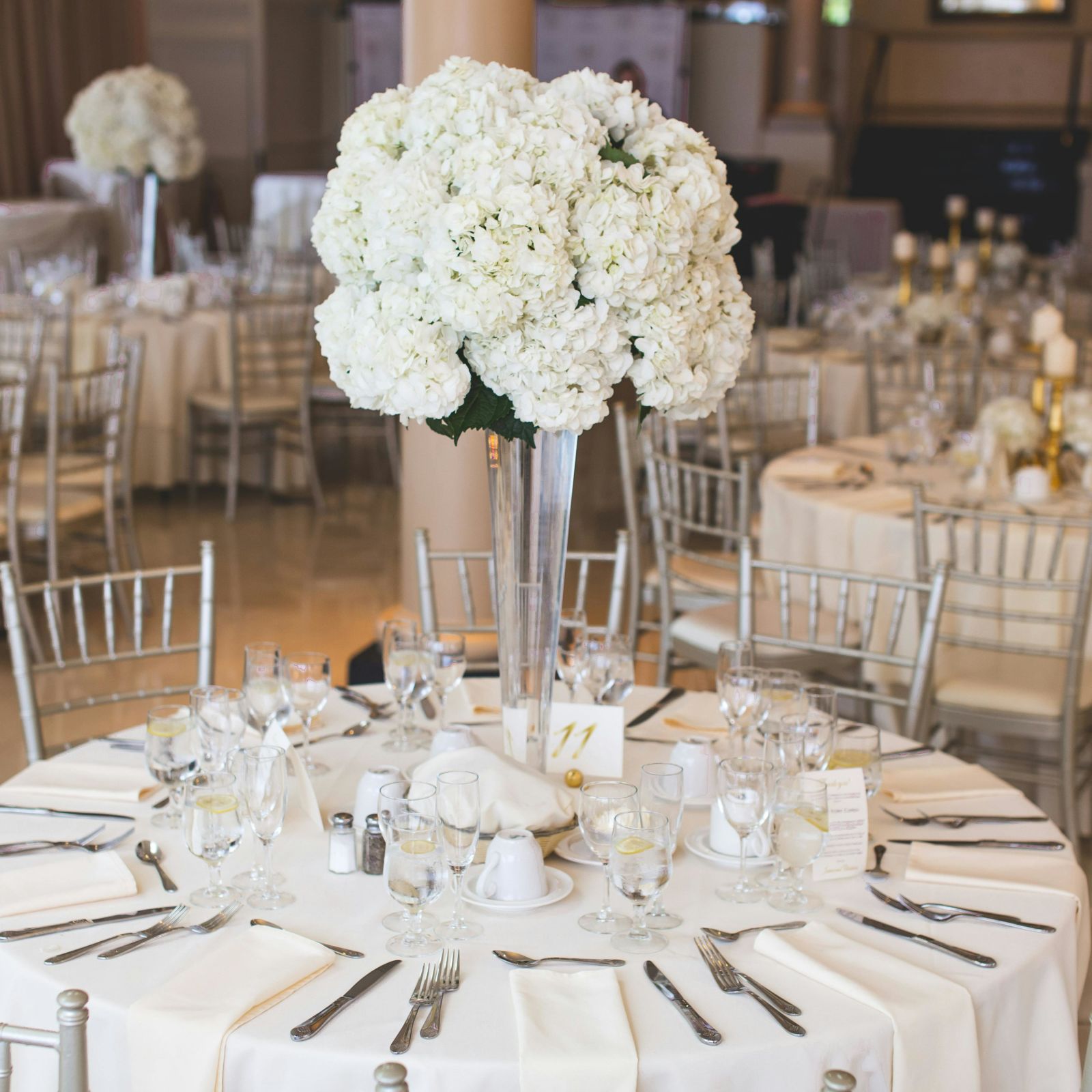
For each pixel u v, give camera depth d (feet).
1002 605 11.19
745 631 9.47
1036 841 6.23
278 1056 4.40
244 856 5.93
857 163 50.93
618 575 9.48
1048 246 50.11
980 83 50.14
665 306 5.65
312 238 5.90
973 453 13.24
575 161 5.42
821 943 5.15
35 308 22.20
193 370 23.31
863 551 12.00
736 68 45.39
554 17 44.24
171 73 42.70
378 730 7.56
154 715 6.34
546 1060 4.30
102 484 17.03
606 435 28.86
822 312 25.96
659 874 4.94
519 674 6.35
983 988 4.94
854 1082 3.58
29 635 15.43
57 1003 4.64
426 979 4.80
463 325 5.39
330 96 46.88
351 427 29.81
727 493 13.44
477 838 5.23
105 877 5.58
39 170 38.55
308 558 20.42
